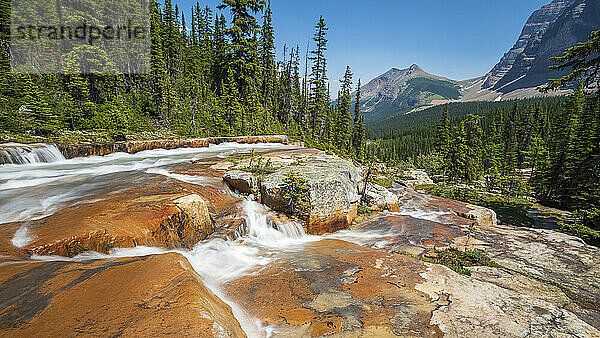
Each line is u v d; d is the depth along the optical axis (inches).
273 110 1990.7
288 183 426.6
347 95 1998.0
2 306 115.3
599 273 305.4
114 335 102.9
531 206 1128.8
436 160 2298.2
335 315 190.4
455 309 202.5
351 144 2048.5
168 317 115.7
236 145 1126.4
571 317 202.2
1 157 521.0
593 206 791.1
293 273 255.9
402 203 708.0
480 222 569.9
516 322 191.8
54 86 1166.3
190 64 2005.4
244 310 193.2
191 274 161.8
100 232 200.2
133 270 156.9
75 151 666.2
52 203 297.3
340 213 453.4
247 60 1777.8
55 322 108.3
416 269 271.4
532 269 315.9
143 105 1568.7
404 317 190.4
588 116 1381.6
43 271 147.3
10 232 199.9
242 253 305.6
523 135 2615.7
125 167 589.0
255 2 1692.9
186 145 967.0
